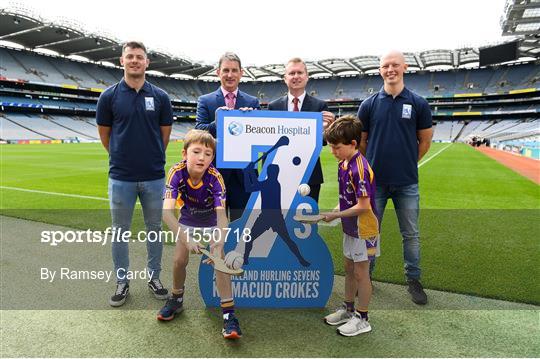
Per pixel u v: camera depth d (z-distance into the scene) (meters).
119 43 43.81
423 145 3.31
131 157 2.95
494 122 50.03
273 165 2.81
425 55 49.25
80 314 2.68
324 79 63.16
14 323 2.54
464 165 14.68
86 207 6.32
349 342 2.35
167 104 3.14
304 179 2.83
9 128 35.75
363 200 2.47
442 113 53.50
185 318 2.65
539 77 48.66
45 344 2.29
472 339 2.39
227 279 2.44
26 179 9.80
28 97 43.75
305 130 2.81
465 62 53.09
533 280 3.32
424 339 2.39
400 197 3.19
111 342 2.32
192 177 2.57
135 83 2.93
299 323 2.61
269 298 2.87
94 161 15.20
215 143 2.71
